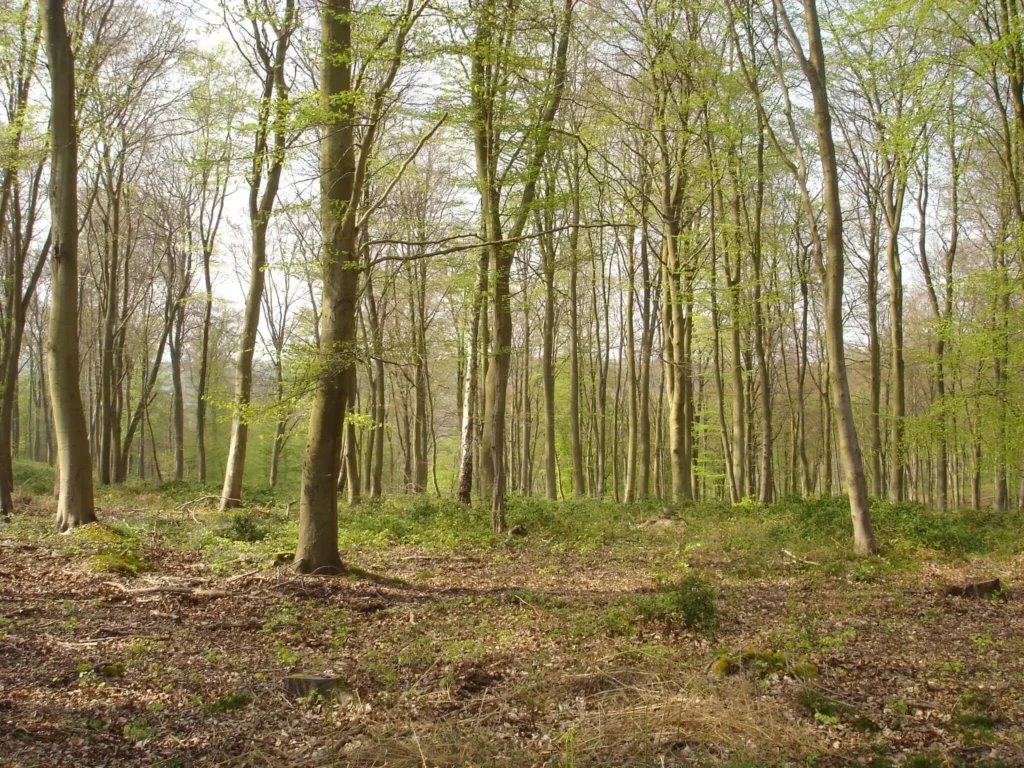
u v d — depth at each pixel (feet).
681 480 65.62
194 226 98.53
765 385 68.13
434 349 97.09
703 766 15.42
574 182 64.75
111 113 61.31
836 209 40.86
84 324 123.34
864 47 60.44
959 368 67.97
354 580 33.42
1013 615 28.50
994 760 15.76
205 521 50.67
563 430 131.95
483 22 35.86
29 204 62.64
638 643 24.59
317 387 34.19
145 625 25.43
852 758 16.05
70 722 17.19
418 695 19.67
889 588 33.58
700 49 57.98
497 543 46.19
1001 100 59.62
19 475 99.35
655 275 83.76
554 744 16.61
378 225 71.31
